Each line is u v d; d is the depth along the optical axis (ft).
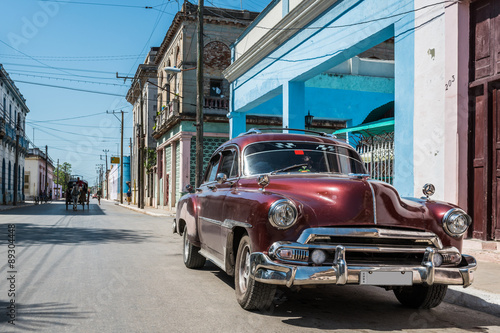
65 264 21.94
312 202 12.83
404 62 28.25
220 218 16.31
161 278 19.11
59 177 354.13
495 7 23.36
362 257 12.64
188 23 87.04
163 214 75.20
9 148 133.80
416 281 12.39
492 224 23.35
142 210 94.32
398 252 12.60
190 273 20.45
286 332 11.90
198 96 50.14
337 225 12.34
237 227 14.70
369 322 13.15
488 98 23.58
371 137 36.04
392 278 12.21
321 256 11.98
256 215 12.89
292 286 12.78
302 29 41.06
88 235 36.14
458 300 15.96
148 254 26.37
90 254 25.50
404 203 13.48
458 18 24.48
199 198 20.16
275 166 16.60
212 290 16.92
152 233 40.16
